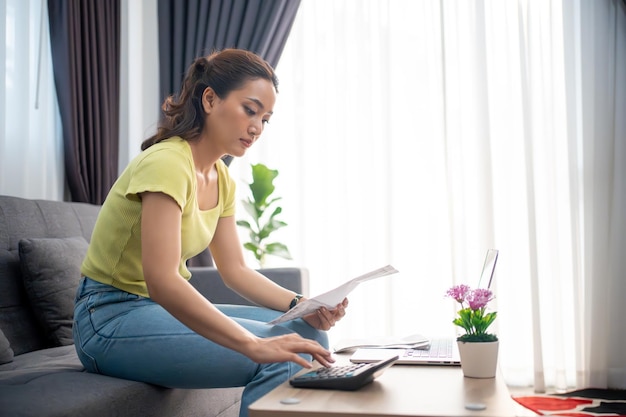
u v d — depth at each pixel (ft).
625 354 10.16
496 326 10.46
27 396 3.79
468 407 3.12
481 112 10.75
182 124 4.90
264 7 11.06
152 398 4.53
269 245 10.65
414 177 11.19
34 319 6.73
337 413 3.06
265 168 10.53
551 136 10.54
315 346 3.94
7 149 9.10
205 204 5.21
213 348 4.32
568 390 10.19
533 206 10.44
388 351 4.74
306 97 11.59
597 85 10.39
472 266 10.80
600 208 10.30
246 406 4.09
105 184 10.19
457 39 10.99
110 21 10.61
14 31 9.23
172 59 11.41
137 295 4.79
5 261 6.61
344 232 11.25
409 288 11.10
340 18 11.53
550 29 10.63
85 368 4.86
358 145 11.37
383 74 11.28
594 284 10.24
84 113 10.08
